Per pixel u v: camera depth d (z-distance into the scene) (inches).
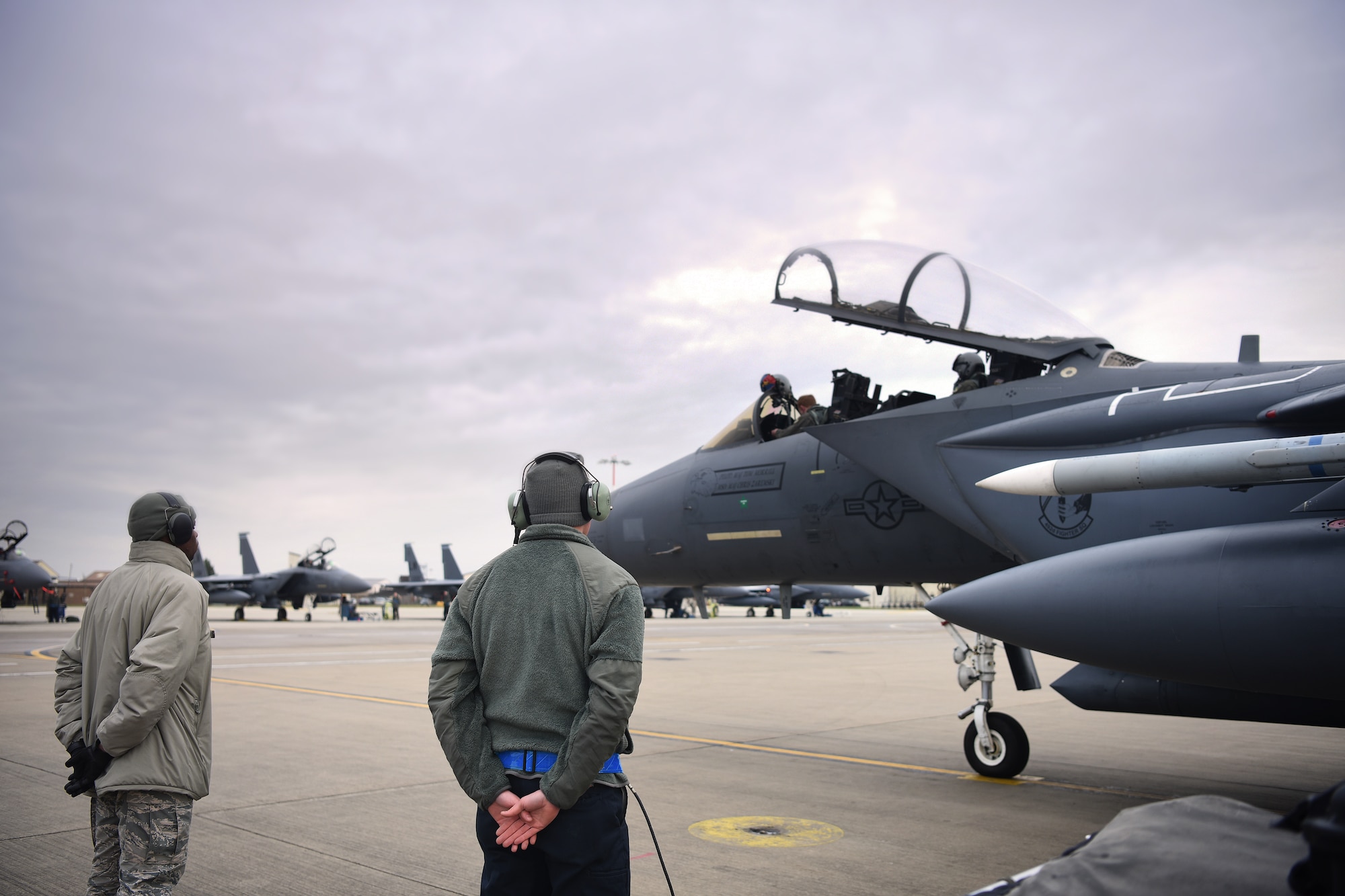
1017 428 247.9
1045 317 271.1
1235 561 185.6
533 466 105.7
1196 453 171.6
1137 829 63.7
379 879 166.7
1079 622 202.8
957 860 180.9
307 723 360.8
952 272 277.9
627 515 364.2
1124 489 182.1
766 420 331.6
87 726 118.5
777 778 263.6
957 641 273.9
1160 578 193.3
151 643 111.9
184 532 124.3
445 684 98.3
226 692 478.9
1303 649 173.3
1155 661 193.6
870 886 164.7
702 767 280.2
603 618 95.9
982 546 269.6
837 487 299.0
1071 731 360.5
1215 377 238.2
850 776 267.0
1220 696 215.2
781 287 305.9
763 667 663.8
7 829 197.3
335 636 1175.6
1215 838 60.0
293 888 161.6
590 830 92.7
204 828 202.1
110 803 118.8
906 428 272.7
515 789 93.7
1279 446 161.5
